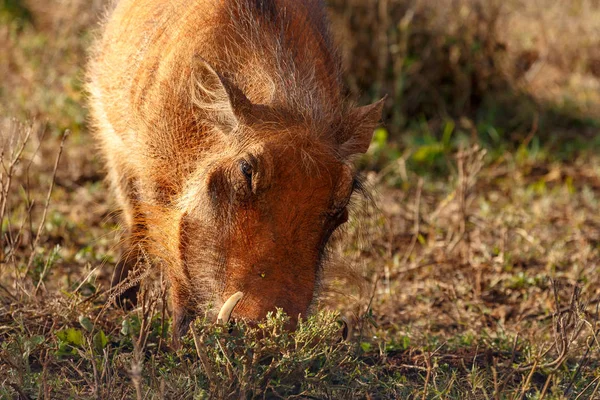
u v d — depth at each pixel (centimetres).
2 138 1762
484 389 1216
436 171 2489
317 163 1174
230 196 1188
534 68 3145
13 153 1633
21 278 1491
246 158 1175
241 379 1112
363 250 1780
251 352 1116
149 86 1361
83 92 1784
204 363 1102
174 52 1350
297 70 1319
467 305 1725
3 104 2542
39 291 1495
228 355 1112
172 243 1270
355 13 2709
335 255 1363
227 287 1159
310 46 1396
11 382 1159
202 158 1282
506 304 1745
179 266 1257
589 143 2680
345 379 1245
